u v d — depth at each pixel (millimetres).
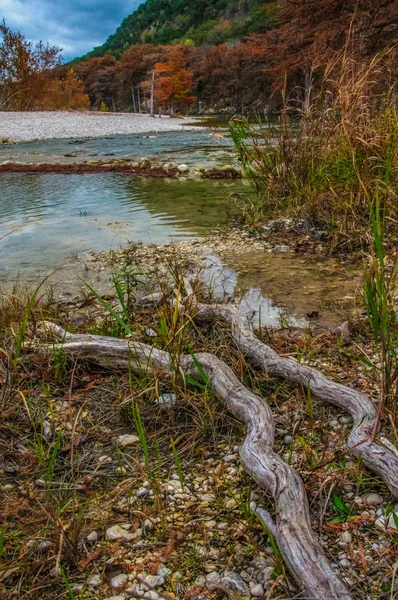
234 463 1956
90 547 1597
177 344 2502
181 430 2170
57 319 3121
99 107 81750
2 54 28391
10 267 4336
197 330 2836
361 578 1420
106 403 2371
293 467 1858
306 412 2184
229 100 56562
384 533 1561
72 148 15078
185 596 1422
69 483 1867
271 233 5051
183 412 2283
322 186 5094
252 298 3494
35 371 2584
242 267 4145
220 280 3859
